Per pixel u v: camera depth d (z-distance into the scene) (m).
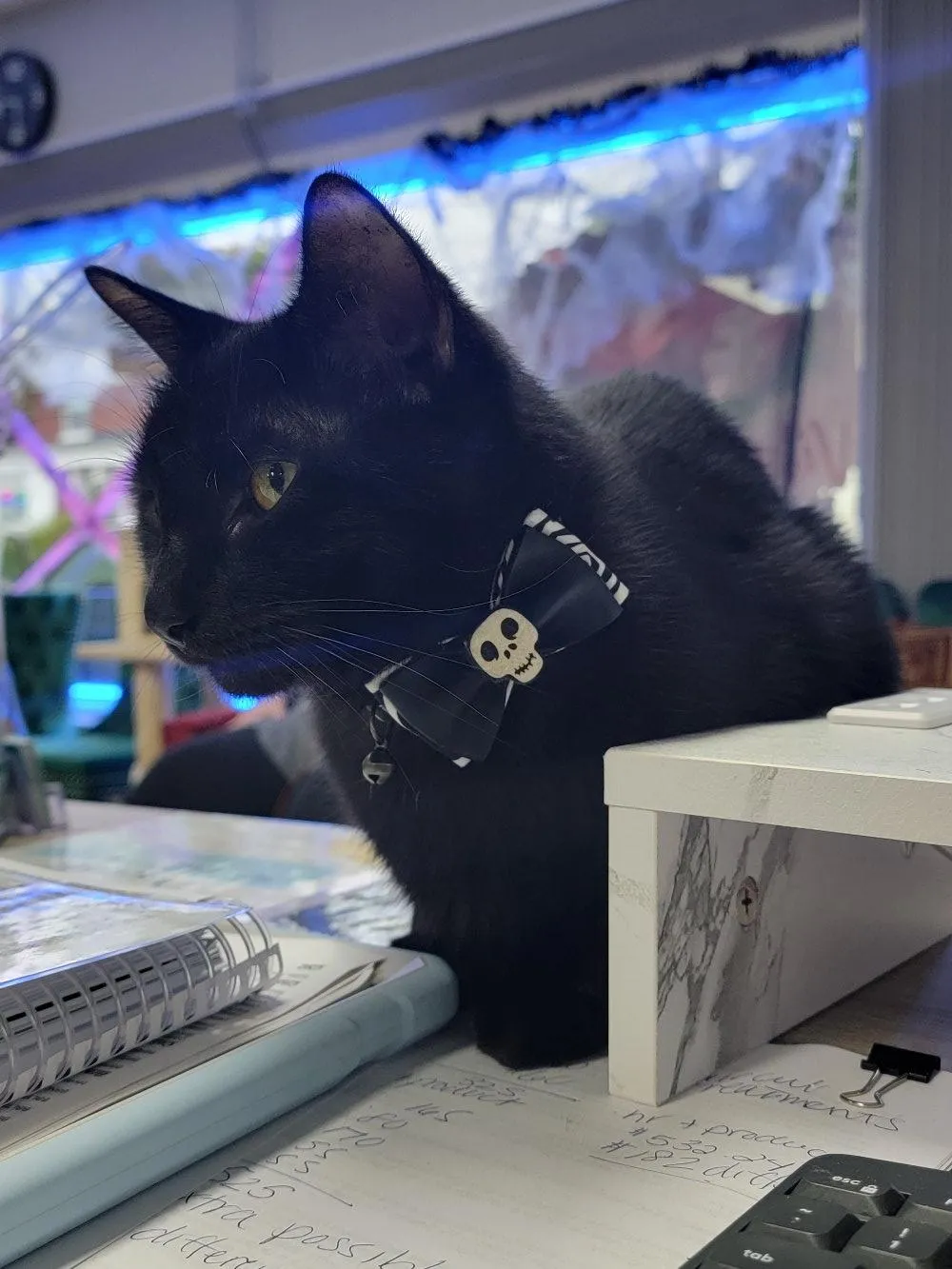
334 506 0.57
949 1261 0.32
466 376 0.57
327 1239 0.38
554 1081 0.52
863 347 1.62
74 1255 0.38
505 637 0.54
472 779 0.57
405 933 0.71
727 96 1.79
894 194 1.59
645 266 2.00
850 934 0.64
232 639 0.59
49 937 0.49
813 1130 0.46
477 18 1.96
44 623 2.39
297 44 2.14
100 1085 0.45
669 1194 0.41
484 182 2.04
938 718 0.60
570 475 0.60
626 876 0.49
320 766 0.80
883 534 1.59
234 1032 0.50
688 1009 0.51
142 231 2.35
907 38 1.58
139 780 1.87
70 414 2.71
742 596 0.69
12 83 2.44
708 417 0.86
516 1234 0.38
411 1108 0.49
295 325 0.59
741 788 0.46
